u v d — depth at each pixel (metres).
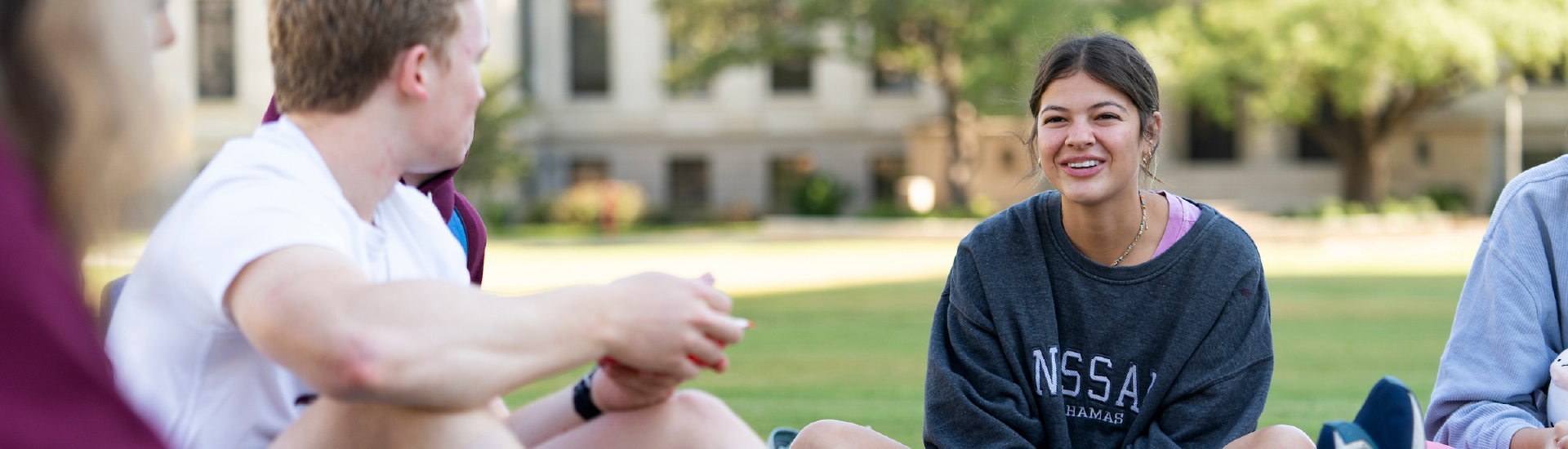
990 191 24.45
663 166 27.69
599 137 27.69
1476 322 2.20
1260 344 2.20
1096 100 2.13
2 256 0.68
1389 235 17.33
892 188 27.00
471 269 2.13
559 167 27.80
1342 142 22.30
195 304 1.20
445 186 1.95
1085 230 2.27
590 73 27.95
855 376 5.46
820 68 27.12
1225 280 2.19
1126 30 18.22
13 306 0.68
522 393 4.99
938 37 20.62
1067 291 2.27
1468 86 21.86
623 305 1.17
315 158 1.33
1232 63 18.27
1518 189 2.20
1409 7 17.41
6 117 0.81
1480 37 17.31
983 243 2.32
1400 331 7.17
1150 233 2.28
